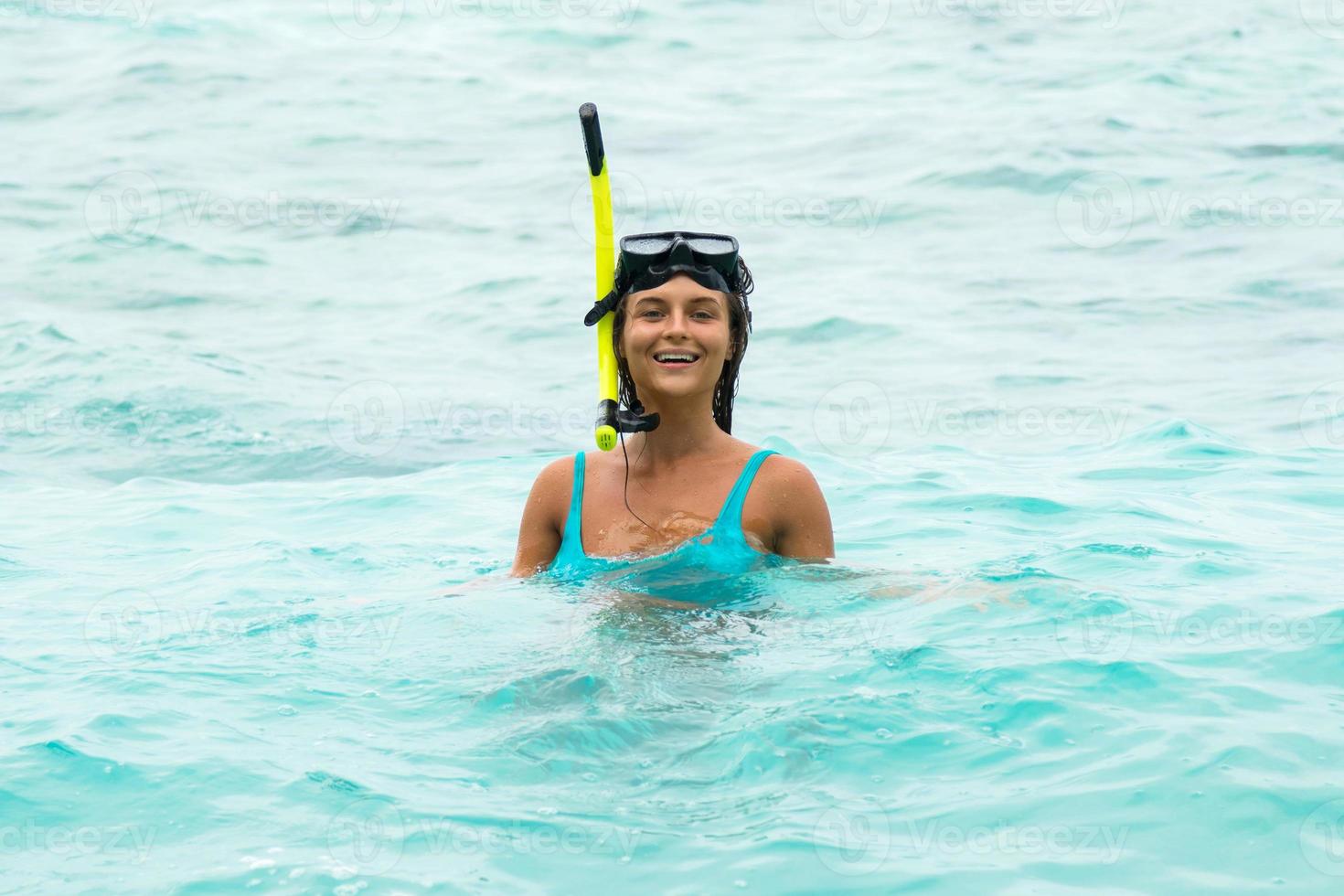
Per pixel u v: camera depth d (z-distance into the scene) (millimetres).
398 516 13539
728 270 9688
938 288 26234
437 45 47812
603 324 9609
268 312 25984
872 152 35281
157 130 38531
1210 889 5504
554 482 9961
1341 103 37156
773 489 9656
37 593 10414
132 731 7148
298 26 49969
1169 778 6387
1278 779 6352
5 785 6523
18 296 26516
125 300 26484
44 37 47562
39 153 36531
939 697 7320
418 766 6652
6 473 17297
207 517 13758
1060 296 25578
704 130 38094
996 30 47406
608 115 39719
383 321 25484
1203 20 46875
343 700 7531
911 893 5504
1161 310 24625
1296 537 11312
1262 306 24594
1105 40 45188
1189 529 11625
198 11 51094
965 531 11828
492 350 23719
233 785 6492
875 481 14148
